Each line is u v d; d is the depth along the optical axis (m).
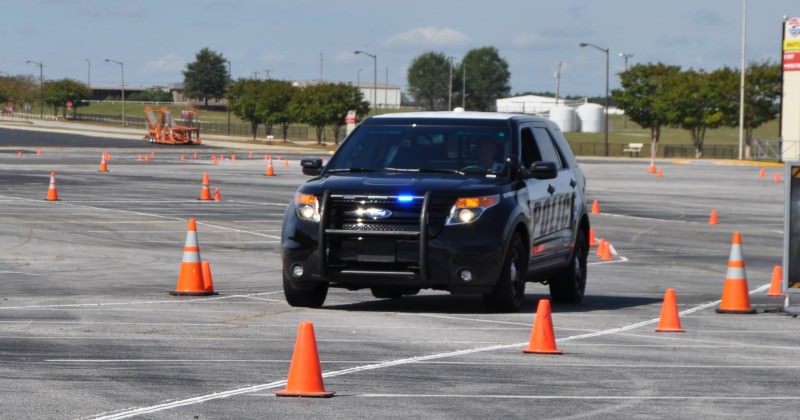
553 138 19.09
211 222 34.03
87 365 11.70
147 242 28.47
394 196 15.65
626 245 30.39
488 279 15.76
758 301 18.53
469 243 15.59
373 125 17.55
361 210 15.72
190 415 9.34
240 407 9.68
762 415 9.62
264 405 9.77
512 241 16.20
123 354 12.44
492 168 16.75
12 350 12.57
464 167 16.77
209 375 11.23
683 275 23.66
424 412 9.59
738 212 42.41
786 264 16.95
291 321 15.35
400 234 15.55
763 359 12.79
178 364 11.85
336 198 15.83
